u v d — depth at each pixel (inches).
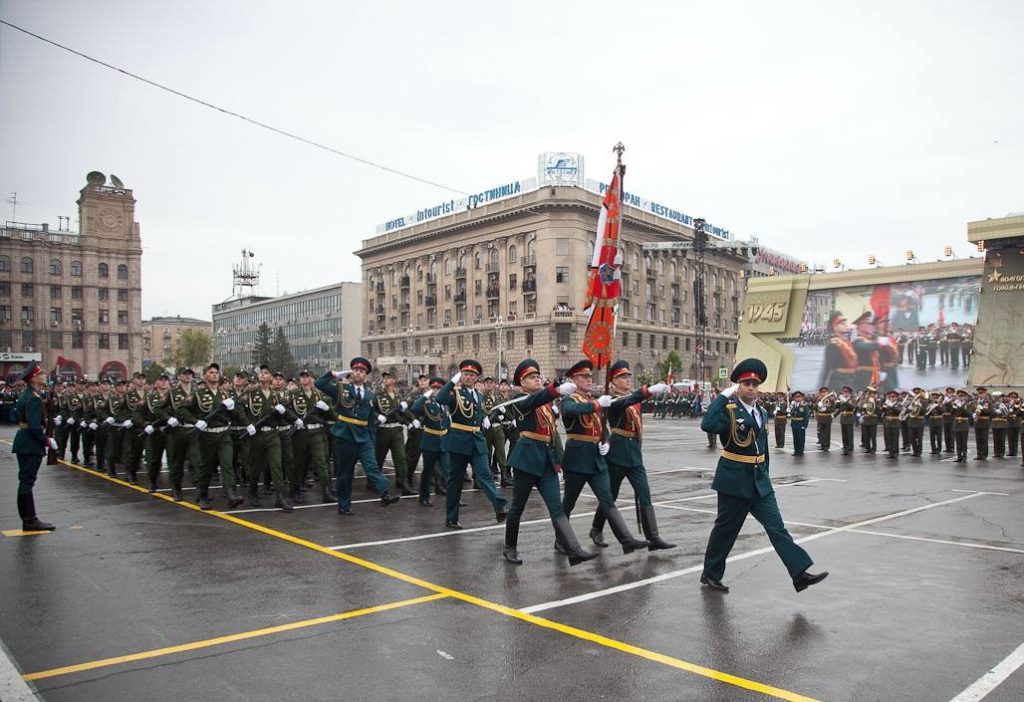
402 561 290.2
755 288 1784.0
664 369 2556.6
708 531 354.3
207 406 418.3
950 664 185.3
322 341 3986.2
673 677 177.0
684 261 3073.3
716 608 231.1
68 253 3353.8
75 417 642.2
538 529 358.9
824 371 1657.2
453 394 363.6
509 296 2655.0
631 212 2696.9
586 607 231.9
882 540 332.5
